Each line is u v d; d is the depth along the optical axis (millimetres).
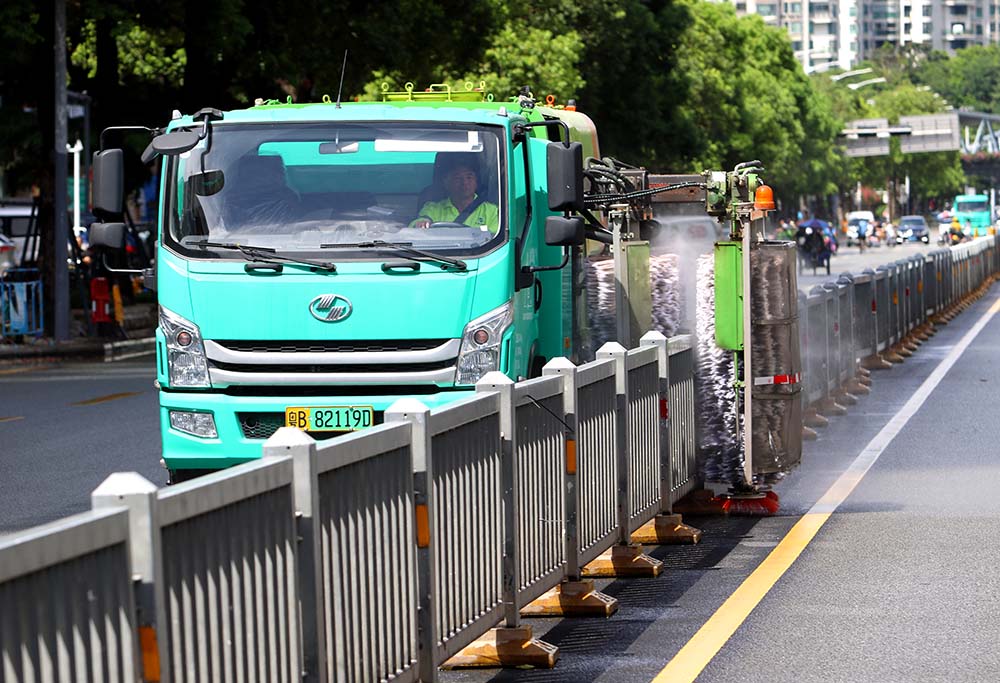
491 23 68125
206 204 18078
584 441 15102
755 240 20078
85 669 6918
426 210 18031
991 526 18750
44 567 6613
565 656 13180
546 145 19453
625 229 21172
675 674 12414
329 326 17562
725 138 140750
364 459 10039
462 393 17625
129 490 7328
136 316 61844
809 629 13805
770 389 19719
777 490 21984
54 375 43719
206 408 17703
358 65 63531
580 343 20719
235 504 8336
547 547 14039
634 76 88250
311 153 18219
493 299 17703
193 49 59469
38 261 57688
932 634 13484
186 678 7781
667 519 18344
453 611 11648
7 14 52031
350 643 9797
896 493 21422
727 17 151250
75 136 68500
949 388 36125
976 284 80625
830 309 32156
